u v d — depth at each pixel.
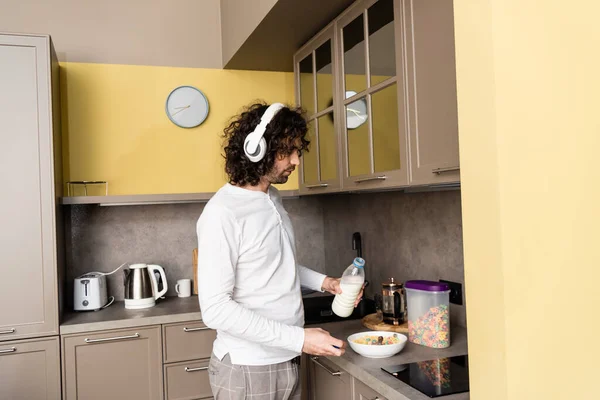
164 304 2.83
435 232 2.33
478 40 1.02
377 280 2.84
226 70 3.21
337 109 2.36
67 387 2.42
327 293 2.98
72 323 2.44
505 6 0.99
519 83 0.99
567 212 1.02
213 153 3.16
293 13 2.33
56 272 2.43
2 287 2.37
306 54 2.71
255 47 2.79
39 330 2.39
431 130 1.65
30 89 2.42
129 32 3.02
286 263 1.72
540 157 1.01
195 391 2.61
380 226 2.79
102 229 2.98
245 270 1.63
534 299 1.00
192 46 3.14
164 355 2.56
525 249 1.00
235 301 1.61
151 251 3.07
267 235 1.65
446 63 1.56
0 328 2.35
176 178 3.09
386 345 1.77
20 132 2.41
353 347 1.83
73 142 2.91
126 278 2.77
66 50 2.92
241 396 1.62
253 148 1.61
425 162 1.69
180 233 3.13
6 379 2.35
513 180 0.99
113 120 2.98
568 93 1.03
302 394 2.29
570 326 1.02
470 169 1.06
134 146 3.02
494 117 0.98
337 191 2.38
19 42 2.41
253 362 1.62
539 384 1.00
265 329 1.51
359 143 2.16
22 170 2.40
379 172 2.00
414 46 1.72
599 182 1.04
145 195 2.71
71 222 2.92
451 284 2.22
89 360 2.45
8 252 2.38
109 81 2.98
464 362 1.70
